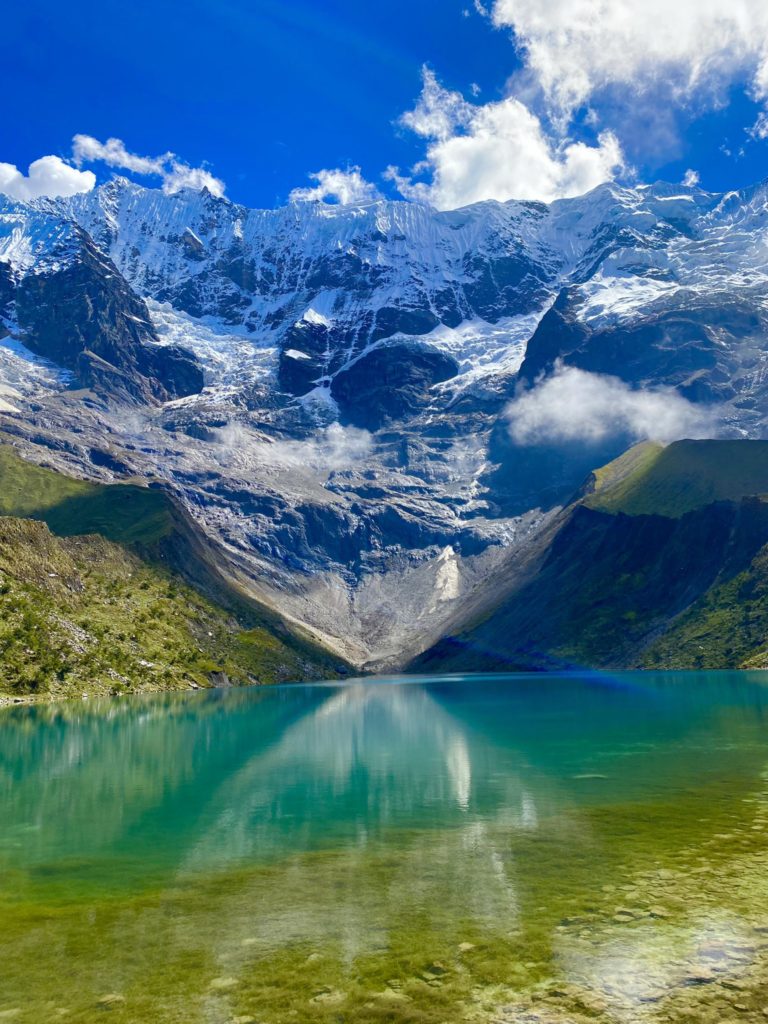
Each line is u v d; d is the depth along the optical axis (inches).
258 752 3907.5
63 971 1243.8
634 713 5231.3
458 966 1224.2
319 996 1142.3
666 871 1638.8
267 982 1189.7
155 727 5137.8
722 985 1138.7
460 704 6914.4
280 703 7568.9
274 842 2031.3
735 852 1759.4
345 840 2023.9
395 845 1950.1
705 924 1350.9
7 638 7864.2
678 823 2053.4
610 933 1327.5
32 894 1631.4
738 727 4192.9
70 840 2092.8
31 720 5565.9
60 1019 1091.3
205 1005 1124.5
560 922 1384.1
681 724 4431.6
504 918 1411.2
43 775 3248.0
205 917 1470.2
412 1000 1121.4
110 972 1237.7
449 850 1877.5
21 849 2004.2
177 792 2817.4
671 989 1131.3
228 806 2534.5
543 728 4606.3
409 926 1390.3
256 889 1628.9
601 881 1592.0
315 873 1728.6
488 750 3730.3
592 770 2982.3
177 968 1247.5
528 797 2501.2
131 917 1480.1
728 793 2434.8
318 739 4456.2
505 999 1115.9
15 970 1250.0
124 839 2096.5
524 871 1680.6
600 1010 1078.4
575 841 1909.4
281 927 1406.3
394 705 7111.2
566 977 1176.8
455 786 2775.6
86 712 6240.2
